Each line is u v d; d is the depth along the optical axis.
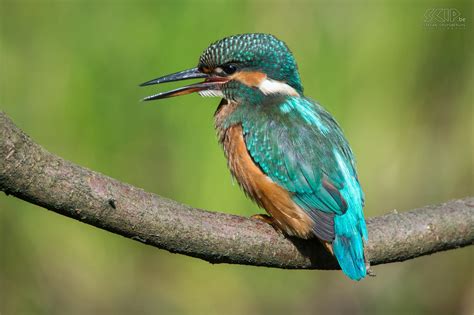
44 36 10.77
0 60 10.75
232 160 9.67
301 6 11.28
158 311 13.17
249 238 7.85
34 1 10.83
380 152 12.70
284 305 14.17
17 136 6.50
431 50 12.55
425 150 13.53
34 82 10.75
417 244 8.81
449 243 8.97
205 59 9.96
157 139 10.68
